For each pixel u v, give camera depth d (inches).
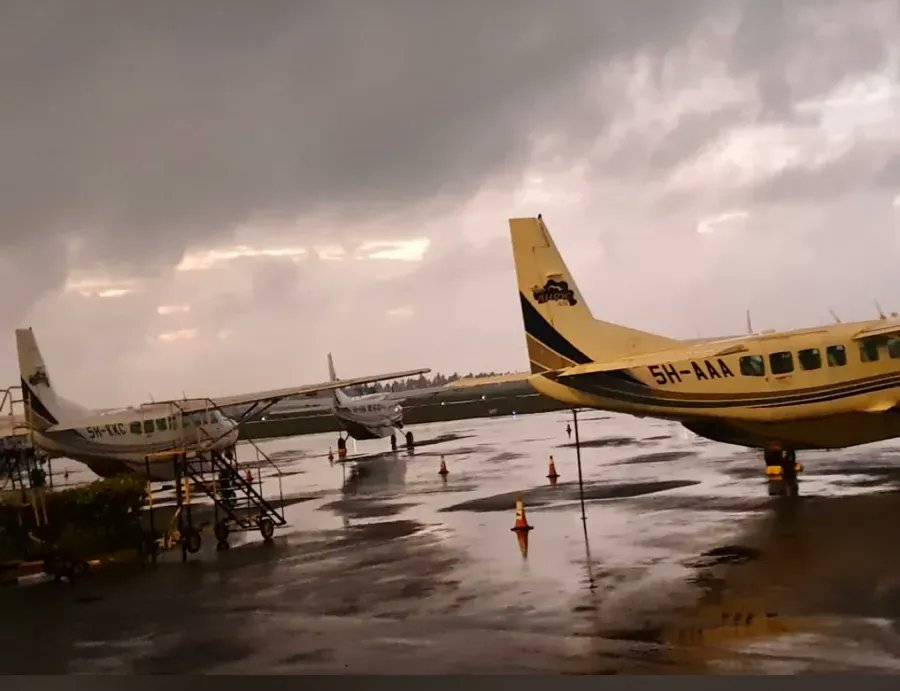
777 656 400.8
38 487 881.5
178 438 1321.4
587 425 2551.7
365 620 530.0
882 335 927.0
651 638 441.1
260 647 494.3
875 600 473.7
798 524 695.7
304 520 994.1
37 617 622.2
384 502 1091.3
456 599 557.0
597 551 663.1
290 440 3260.3
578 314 1021.2
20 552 807.1
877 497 789.9
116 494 892.6
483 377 1076.5
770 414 961.5
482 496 1059.9
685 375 974.4
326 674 436.1
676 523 749.3
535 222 1029.8
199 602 625.6
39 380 1298.0
